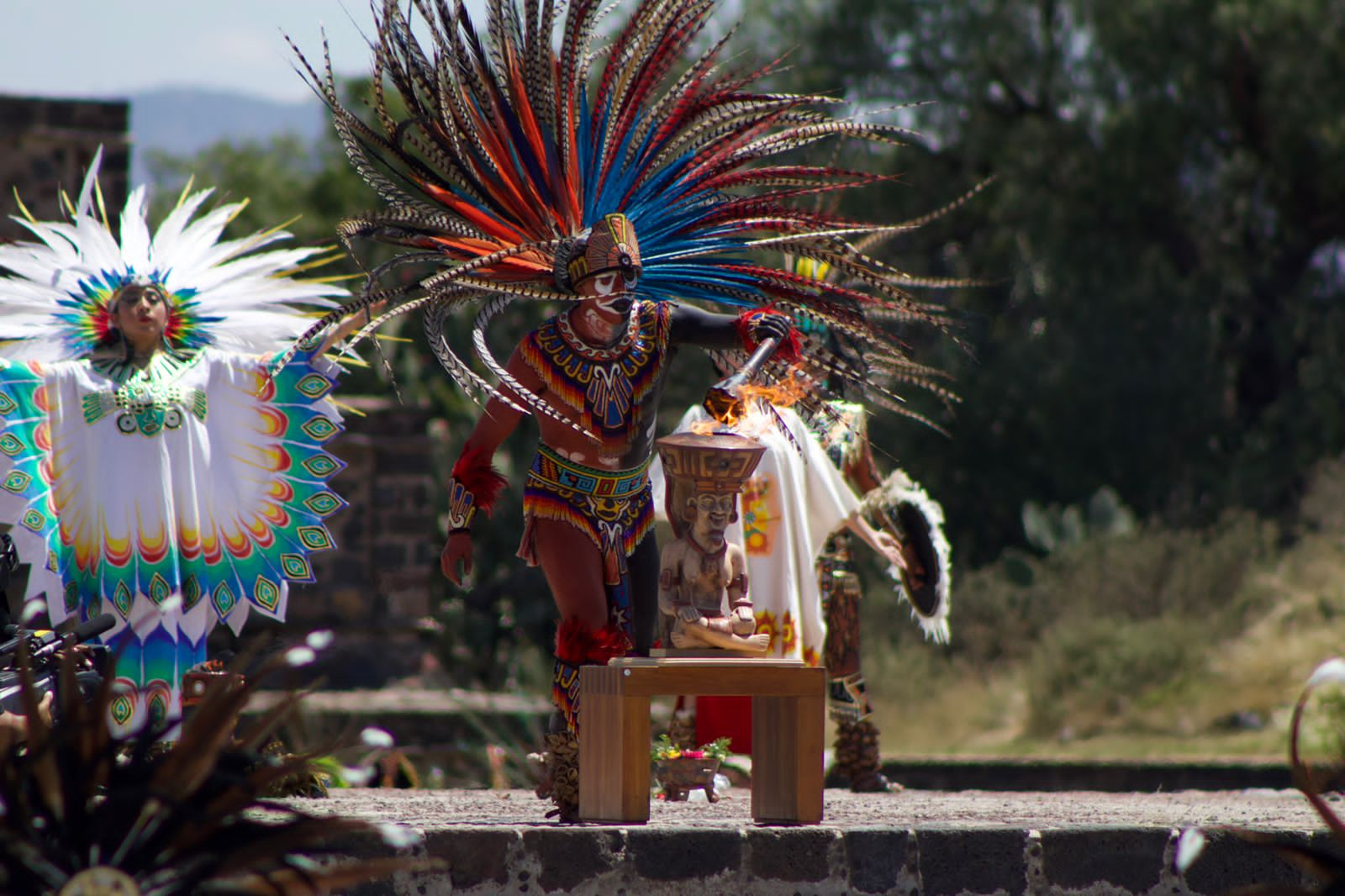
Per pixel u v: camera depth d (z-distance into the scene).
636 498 17.92
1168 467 89.06
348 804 21.22
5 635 18.78
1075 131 92.06
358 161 18.55
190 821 12.79
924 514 25.42
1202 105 89.81
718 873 14.95
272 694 50.25
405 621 60.06
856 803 22.53
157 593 23.17
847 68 93.62
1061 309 92.88
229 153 151.00
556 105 18.22
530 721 43.19
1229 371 95.12
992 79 94.38
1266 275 93.81
